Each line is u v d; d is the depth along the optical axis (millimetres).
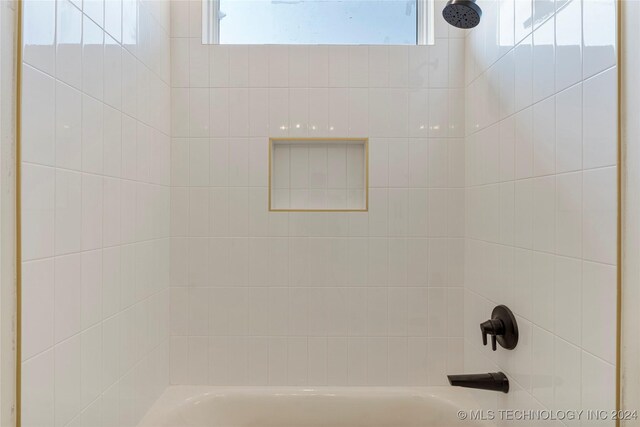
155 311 1515
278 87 1682
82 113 1010
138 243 1358
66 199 943
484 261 1496
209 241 1678
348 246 1687
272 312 1680
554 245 1040
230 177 1680
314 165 1763
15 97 783
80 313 1000
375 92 1688
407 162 1689
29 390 815
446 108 1691
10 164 773
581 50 933
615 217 825
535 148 1136
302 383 1678
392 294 1688
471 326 1619
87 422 1031
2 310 756
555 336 1034
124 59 1247
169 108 1660
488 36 1456
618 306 812
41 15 854
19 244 785
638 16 784
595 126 886
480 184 1535
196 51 1678
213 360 1677
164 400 1538
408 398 1612
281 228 1681
